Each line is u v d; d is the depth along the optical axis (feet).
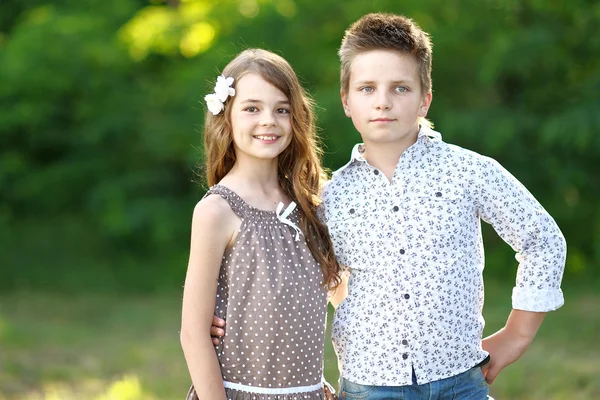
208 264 8.87
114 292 35.47
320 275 9.27
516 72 31.68
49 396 18.43
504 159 32.32
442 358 8.98
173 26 35.73
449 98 33.86
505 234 9.30
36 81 37.93
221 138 9.41
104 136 38.37
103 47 37.78
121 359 22.41
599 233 34.09
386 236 9.16
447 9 32.50
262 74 9.18
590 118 29.94
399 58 9.10
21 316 30.58
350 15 33.01
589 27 31.55
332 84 33.50
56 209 43.27
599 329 24.95
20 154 42.60
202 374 8.77
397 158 9.35
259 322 8.93
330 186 9.60
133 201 37.11
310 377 9.14
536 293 9.16
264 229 9.09
